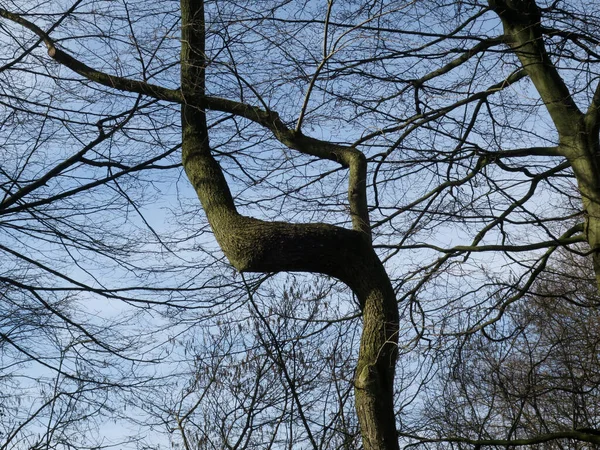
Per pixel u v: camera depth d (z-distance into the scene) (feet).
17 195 26.07
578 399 37.32
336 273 17.80
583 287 32.07
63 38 25.66
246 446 28.55
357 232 17.79
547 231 23.27
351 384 25.38
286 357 27.55
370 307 17.53
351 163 19.74
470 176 24.27
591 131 23.95
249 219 18.33
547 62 24.29
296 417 28.81
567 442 36.58
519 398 31.94
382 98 23.68
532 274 26.02
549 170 24.61
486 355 31.42
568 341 34.71
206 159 20.56
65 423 28.96
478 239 25.58
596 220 23.68
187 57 21.97
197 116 21.67
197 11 21.91
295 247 17.35
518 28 24.13
